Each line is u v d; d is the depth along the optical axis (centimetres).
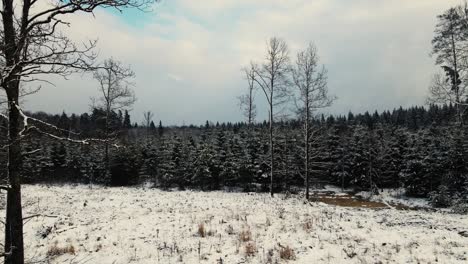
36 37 645
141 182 4569
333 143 4747
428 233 1326
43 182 4359
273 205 2042
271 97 2920
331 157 4603
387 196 3741
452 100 2427
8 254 637
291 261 1008
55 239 1259
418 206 3044
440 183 3394
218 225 1424
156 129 9169
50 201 2014
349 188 4472
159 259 1049
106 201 2084
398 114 10625
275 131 4288
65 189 2889
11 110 657
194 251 1110
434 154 3622
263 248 1122
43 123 636
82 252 1117
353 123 7025
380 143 4653
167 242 1203
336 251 1077
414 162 3769
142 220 1518
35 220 1495
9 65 604
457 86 2423
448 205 2906
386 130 5997
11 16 631
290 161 4228
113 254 1097
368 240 1205
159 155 4719
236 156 4247
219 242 1196
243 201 2227
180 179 4212
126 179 4441
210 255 1072
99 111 3244
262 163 4169
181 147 4659
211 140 4934
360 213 1919
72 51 638
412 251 1083
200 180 4053
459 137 3291
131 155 4384
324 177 4697
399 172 4322
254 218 1563
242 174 4069
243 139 4894
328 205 2331
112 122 3288
